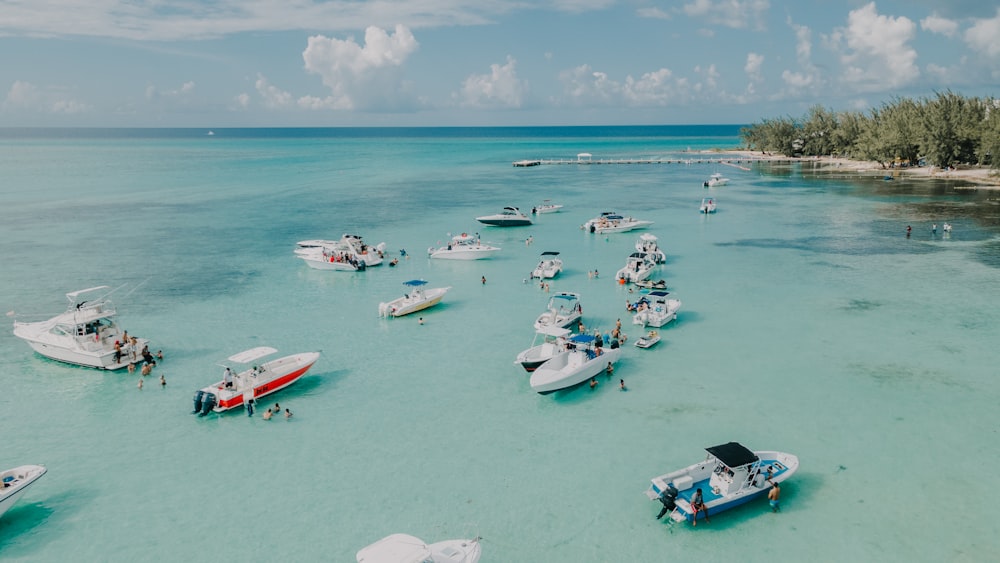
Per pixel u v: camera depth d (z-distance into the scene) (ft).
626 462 82.17
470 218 276.62
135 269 186.91
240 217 279.69
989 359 111.24
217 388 99.30
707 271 177.37
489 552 65.98
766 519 70.28
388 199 337.72
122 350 114.21
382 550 59.11
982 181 370.12
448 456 84.53
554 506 73.61
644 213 285.43
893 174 427.74
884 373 106.63
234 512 73.56
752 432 88.58
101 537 69.51
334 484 78.69
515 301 153.89
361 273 183.83
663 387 103.35
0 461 84.43
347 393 104.06
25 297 157.69
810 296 151.12
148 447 87.76
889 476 77.46
